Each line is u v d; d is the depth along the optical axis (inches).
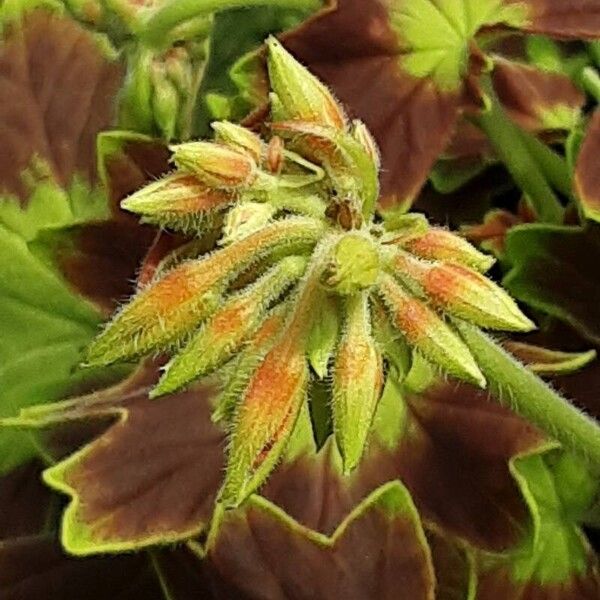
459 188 8.1
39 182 7.5
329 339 5.3
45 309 7.4
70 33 7.5
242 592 6.2
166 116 7.1
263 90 7.0
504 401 5.9
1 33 7.5
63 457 6.6
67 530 5.9
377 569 6.2
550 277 7.2
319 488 6.6
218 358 5.2
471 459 6.6
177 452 6.2
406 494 6.3
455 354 5.3
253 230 5.3
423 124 6.9
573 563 7.1
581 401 7.0
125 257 6.9
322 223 5.3
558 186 7.7
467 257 5.4
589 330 7.1
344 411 5.2
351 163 5.3
